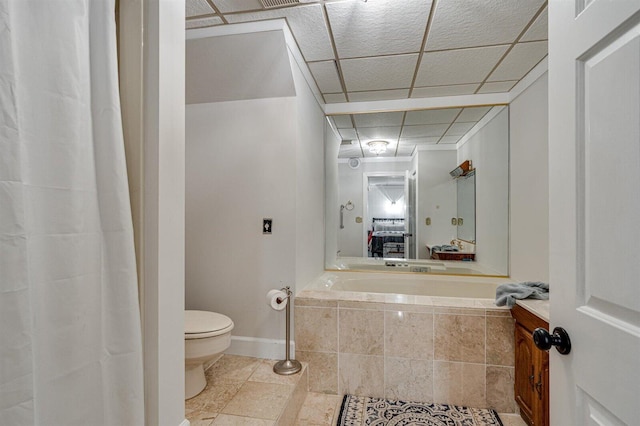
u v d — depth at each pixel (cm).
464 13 165
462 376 181
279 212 208
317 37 190
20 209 56
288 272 207
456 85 255
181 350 96
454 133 316
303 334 200
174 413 92
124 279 76
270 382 173
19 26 57
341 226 329
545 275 213
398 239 324
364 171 334
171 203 92
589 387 64
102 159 73
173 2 95
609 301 58
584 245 67
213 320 171
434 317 184
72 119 67
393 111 287
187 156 222
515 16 167
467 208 308
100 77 73
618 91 56
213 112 219
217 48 189
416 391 186
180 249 96
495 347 178
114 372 74
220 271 216
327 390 196
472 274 278
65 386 64
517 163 254
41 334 61
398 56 210
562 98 73
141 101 87
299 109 212
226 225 216
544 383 140
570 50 71
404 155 329
